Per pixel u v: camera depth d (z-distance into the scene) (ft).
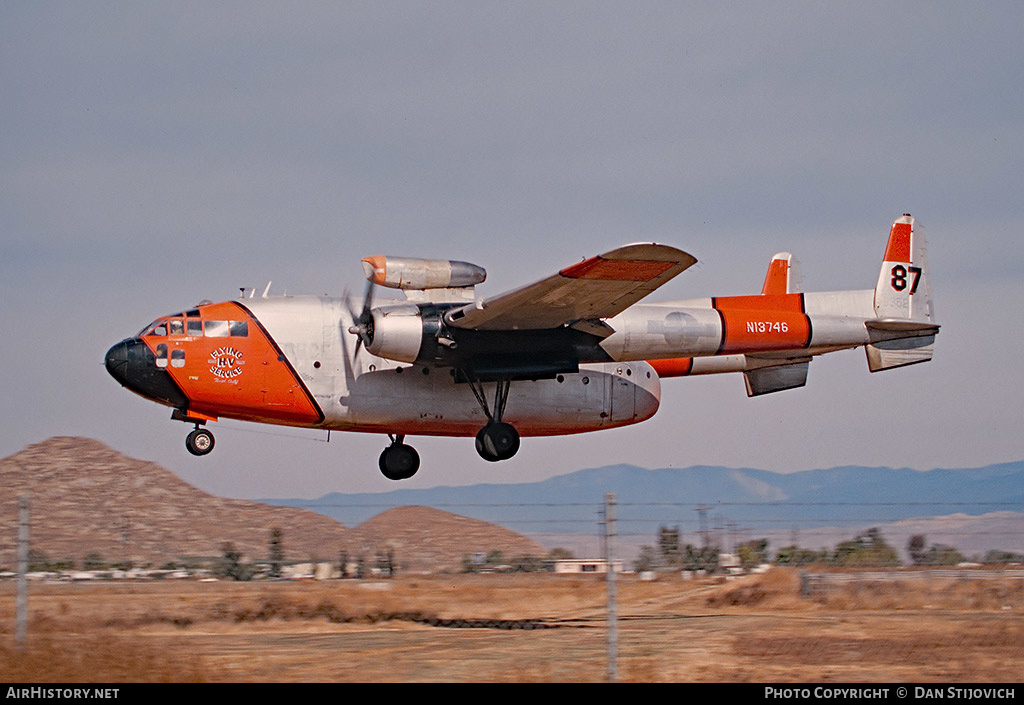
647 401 253.24
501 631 145.07
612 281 202.90
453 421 233.96
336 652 130.11
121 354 212.43
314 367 222.28
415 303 225.76
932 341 276.00
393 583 153.07
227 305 222.07
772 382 278.05
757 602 172.86
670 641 138.10
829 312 260.62
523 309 213.66
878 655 127.24
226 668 119.24
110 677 109.60
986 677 116.57
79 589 151.33
